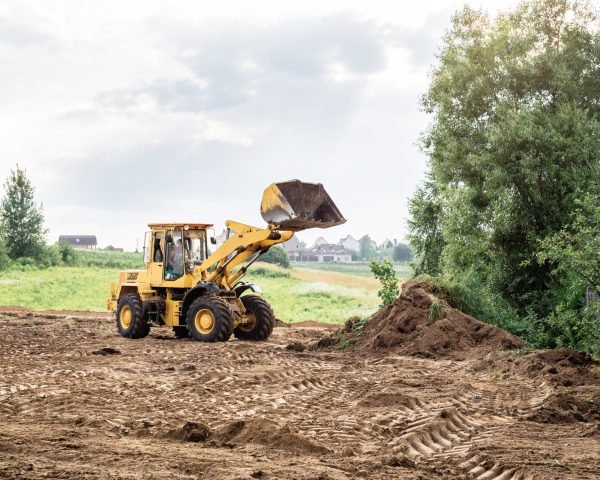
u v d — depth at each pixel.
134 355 16.95
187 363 15.46
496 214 22.53
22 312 33.28
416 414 9.98
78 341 20.61
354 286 62.38
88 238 148.62
